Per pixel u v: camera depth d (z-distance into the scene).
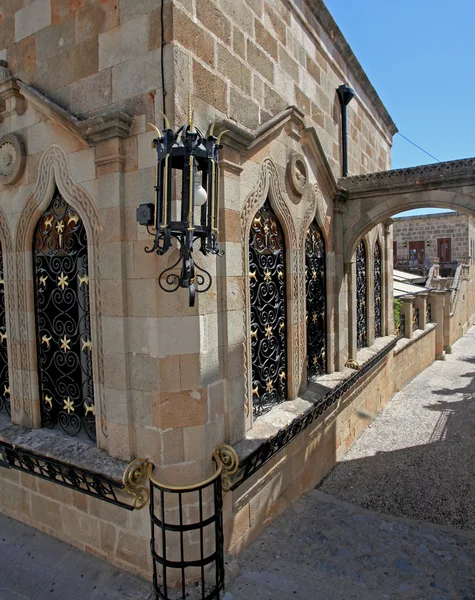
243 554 3.74
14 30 3.94
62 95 3.63
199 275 3.05
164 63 3.04
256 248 4.26
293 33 4.92
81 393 3.85
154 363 3.17
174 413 3.17
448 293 14.70
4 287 4.25
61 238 3.86
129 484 3.10
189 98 2.77
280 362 4.72
